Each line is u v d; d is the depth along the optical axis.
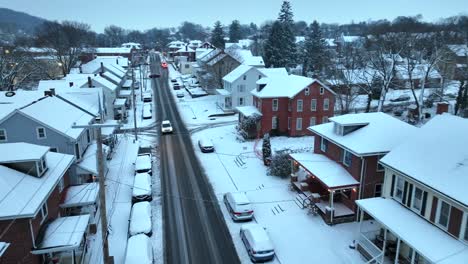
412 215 19.17
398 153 21.22
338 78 59.28
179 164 35.94
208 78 73.56
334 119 27.98
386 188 21.72
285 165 31.89
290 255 20.81
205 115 57.34
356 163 24.55
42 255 19.28
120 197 28.66
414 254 17.94
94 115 36.62
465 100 50.09
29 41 113.25
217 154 38.88
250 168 34.56
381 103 51.88
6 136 27.44
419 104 50.12
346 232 23.25
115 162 36.75
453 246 16.12
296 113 43.81
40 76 77.62
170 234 23.22
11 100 36.44
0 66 62.03
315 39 89.69
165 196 28.72
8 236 17.28
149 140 44.44
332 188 23.80
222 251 21.41
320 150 30.50
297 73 86.44
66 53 89.12
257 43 126.12
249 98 58.12
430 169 18.72
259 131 44.50
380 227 22.16
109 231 23.47
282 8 107.75
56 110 32.09
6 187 18.45
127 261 18.48
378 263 19.19
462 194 16.30
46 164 22.64
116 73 74.56
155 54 170.25
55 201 22.17
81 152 30.64
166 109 61.81
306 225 24.16
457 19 101.69
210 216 25.58
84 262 20.20
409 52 54.75
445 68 57.28
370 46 75.00
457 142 19.17
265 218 25.12
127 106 62.69
